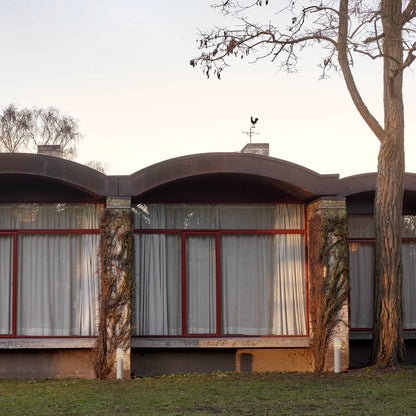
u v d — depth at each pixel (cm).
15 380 1436
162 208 1571
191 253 1572
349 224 1638
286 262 1585
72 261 1537
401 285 1449
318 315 1483
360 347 1599
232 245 1582
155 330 1544
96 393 1222
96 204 1549
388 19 1437
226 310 1567
